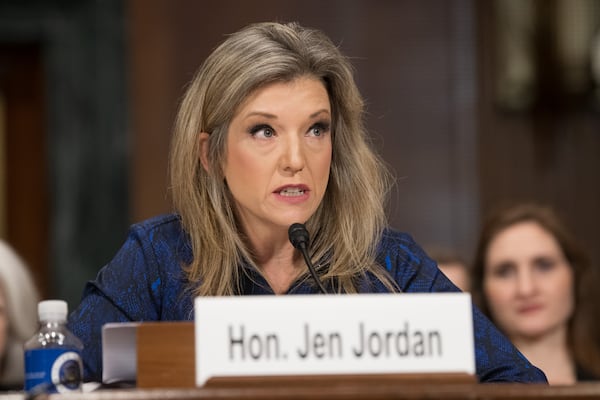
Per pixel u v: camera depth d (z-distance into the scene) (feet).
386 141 41.01
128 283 17.38
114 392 12.53
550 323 28.91
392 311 13.19
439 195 40.98
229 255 17.57
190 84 18.04
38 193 42.24
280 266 17.98
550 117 41.52
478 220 40.88
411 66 41.19
